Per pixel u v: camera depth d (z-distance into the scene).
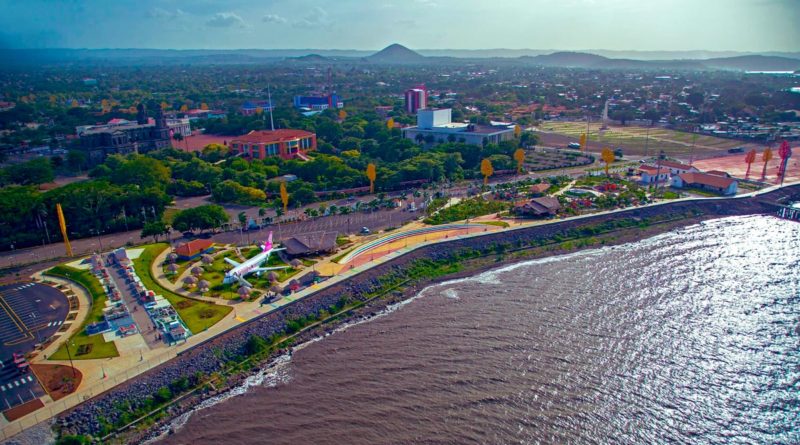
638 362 119.81
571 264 179.88
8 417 101.88
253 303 144.88
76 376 112.94
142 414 107.19
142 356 120.12
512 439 97.56
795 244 194.75
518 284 164.12
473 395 110.06
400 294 160.00
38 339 126.94
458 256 185.12
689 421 101.12
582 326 136.25
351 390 113.38
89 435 100.69
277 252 180.25
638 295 153.62
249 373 121.50
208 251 179.88
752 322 136.75
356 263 171.75
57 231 197.75
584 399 107.81
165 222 197.25
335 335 137.00
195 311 139.50
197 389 115.00
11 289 153.50
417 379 116.19
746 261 178.75
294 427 103.12
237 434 101.88
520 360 121.69
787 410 103.69
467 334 134.12
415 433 99.94
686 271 170.75
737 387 110.69
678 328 134.12
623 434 98.12
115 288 150.62
